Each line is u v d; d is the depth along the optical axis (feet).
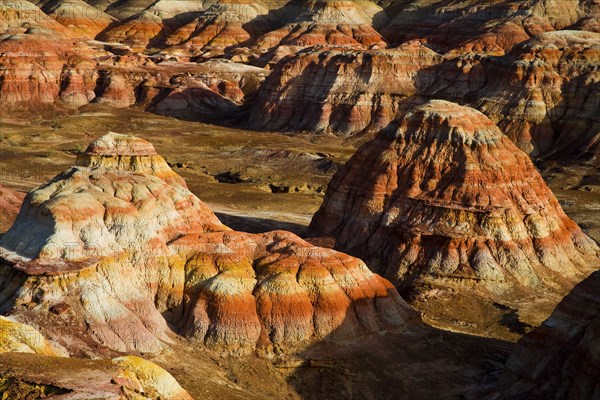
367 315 152.05
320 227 230.68
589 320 131.54
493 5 643.86
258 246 160.25
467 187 212.23
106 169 163.12
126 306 142.20
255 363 139.85
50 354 111.34
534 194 219.41
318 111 448.65
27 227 145.38
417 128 224.33
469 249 205.67
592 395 121.70
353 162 231.50
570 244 219.00
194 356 139.44
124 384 95.86
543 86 402.11
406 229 209.46
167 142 410.31
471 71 435.53
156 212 157.07
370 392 137.28
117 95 516.73
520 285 201.87
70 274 137.90
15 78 498.69
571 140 382.01
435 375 144.36
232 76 580.71
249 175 338.75
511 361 138.00
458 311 187.73
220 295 145.38
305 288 148.87
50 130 428.15
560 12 608.19
